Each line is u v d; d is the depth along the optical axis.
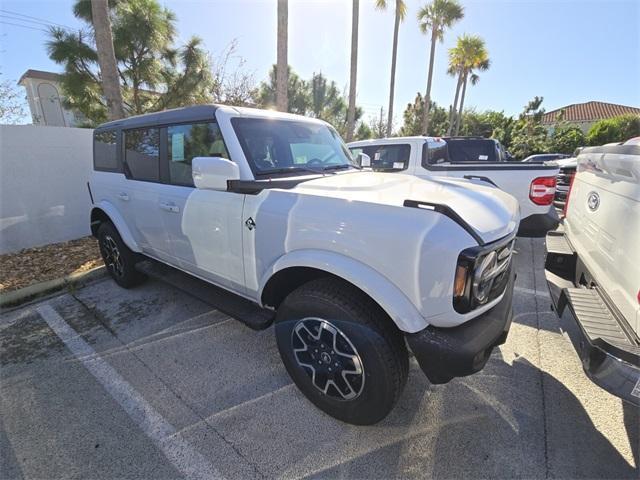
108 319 3.18
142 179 3.05
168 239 2.84
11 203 4.91
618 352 1.50
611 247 1.95
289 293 2.21
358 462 1.73
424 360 1.57
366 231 1.62
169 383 2.32
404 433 1.89
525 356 2.58
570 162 8.27
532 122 31.52
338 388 1.88
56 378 2.38
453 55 23.41
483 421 1.97
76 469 1.71
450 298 1.50
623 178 1.85
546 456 1.74
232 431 1.92
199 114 2.45
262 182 2.08
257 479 1.65
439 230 1.49
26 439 1.89
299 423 1.97
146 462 1.75
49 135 5.16
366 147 5.91
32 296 3.58
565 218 3.24
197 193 2.44
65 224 5.47
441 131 35.31
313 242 1.79
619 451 1.76
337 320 1.77
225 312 2.35
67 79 8.00
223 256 2.35
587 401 2.11
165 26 8.28
